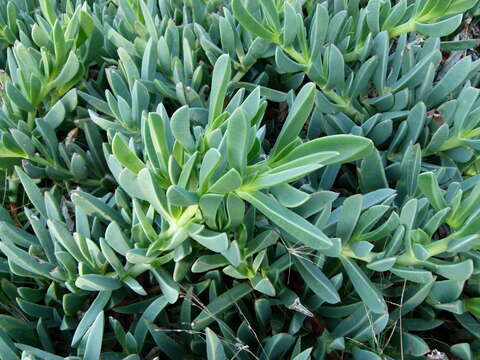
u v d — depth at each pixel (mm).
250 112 258
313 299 316
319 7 329
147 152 253
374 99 376
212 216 257
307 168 215
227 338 291
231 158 234
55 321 311
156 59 366
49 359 260
